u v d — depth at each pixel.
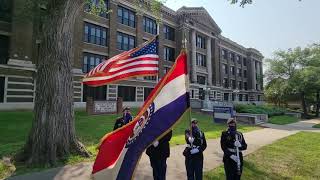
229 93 70.88
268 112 42.41
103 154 6.00
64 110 10.58
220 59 66.94
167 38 49.91
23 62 28.08
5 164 9.43
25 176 8.36
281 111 49.97
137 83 41.38
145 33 43.94
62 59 10.72
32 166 9.40
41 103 10.29
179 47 51.19
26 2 23.11
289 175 9.86
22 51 28.12
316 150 15.12
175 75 6.46
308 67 54.75
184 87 6.44
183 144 13.99
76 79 32.72
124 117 8.55
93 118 22.64
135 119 6.13
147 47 8.52
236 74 76.38
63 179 8.12
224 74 70.12
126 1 40.44
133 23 42.06
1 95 26.98
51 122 10.12
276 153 13.55
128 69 8.45
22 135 14.80
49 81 10.40
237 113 35.34
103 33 37.31
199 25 56.94
